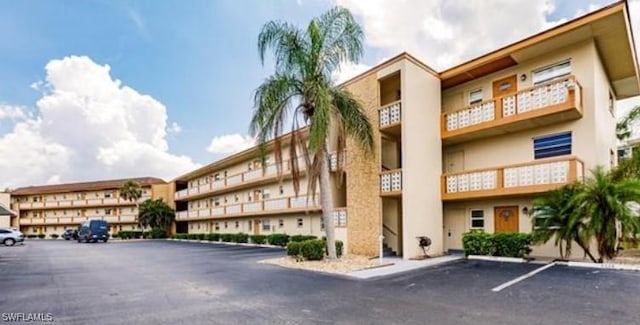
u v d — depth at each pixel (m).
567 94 13.20
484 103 15.72
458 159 18.03
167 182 50.91
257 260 16.25
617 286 8.62
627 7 12.48
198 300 8.15
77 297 8.62
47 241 42.81
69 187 58.62
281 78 14.11
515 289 8.61
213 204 39.41
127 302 8.03
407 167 15.27
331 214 14.43
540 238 12.83
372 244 16.42
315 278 10.84
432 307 7.18
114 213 54.84
